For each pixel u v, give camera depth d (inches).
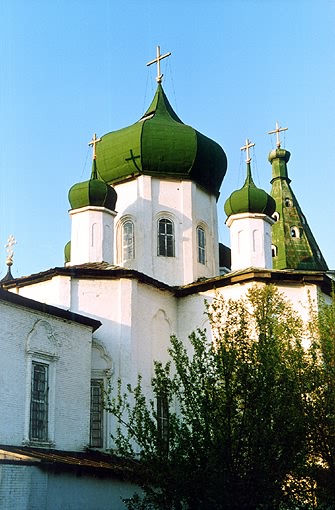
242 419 620.4
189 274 1207.6
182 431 623.5
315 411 724.0
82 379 902.4
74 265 1101.7
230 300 735.1
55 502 731.4
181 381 665.0
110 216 1163.3
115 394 970.7
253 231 1208.2
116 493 808.9
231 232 1222.3
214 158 1294.3
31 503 702.5
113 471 797.9
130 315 1010.7
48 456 753.0
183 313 1112.2
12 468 693.3
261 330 705.0
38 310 845.2
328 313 806.5
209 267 1267.2
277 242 1769.2
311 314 821.2
